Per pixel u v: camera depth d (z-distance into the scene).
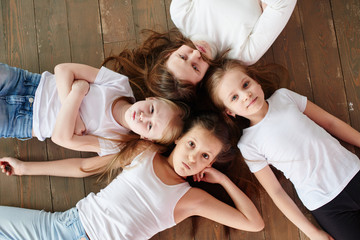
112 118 1.36
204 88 1.36
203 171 1.36
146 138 1.32
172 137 1.31
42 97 1.35
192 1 1.39
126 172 1.34
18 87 1.35
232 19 1.35
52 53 1.51
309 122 1.32
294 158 1.30
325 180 1.29
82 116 1.36
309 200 1.33
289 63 1.50
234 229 1.46
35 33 1.51
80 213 1.31
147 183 1.29
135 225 1.27
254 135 1.34
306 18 1.50
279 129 1.31
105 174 1.48
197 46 1.33
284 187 1.46
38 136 1.37
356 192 1.27
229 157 1.40
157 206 1.28
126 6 1.51
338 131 1.39
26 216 1.34
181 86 1.28
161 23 1.51
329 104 1.48
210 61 1.32
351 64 1.48
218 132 1.28
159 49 1.46
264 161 1.35
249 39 1.36
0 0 1.51
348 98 1.47
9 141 1.47
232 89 1.23
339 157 1.29
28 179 1.47
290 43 1.50
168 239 1.46
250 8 1.36
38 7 1.51
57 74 1.32
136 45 1.51
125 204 1.29
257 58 1.39
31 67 1.50
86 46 1.51
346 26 1.49
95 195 1.35
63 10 1.51
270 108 1.33
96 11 1.51
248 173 1.47
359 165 1.30
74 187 1.47
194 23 1.40
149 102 1.27
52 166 1.41
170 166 1.37
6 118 1.32
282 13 1.29
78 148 1.34
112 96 1.37
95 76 1.36
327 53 1.49
